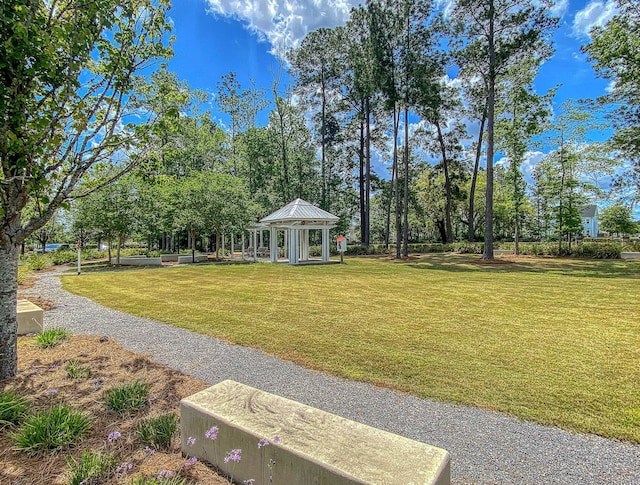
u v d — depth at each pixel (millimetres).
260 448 1892
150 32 3689
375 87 20500
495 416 2863
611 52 14148
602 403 3072
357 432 1958
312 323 5875
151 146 4004
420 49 18953
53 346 4480
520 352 4414
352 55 22703
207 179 21594
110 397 2867
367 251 26453
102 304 7559
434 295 8602
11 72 2801
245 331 5395
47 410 2682
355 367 3945
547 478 2105
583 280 11047
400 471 1594
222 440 2080
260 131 29891
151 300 8008
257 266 17578
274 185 29781
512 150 20250
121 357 4156
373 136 29422
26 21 2723
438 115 20469
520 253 22016
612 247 18703
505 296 8398
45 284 10875
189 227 21422
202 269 15961
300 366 3979
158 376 3598
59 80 3146
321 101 28406
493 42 17453
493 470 2178
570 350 4477
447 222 28906
